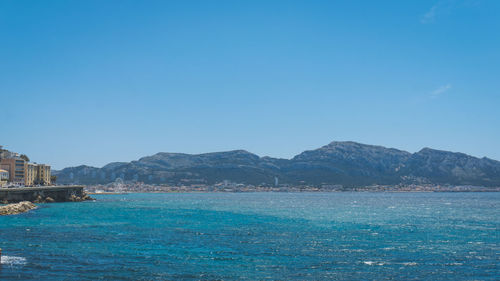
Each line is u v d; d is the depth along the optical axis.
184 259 48.28
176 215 117.56
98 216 106.31
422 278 41.03
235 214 125.44
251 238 66.06
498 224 93.50
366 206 188.88
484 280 40.50
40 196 166.62
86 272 41.31
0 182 190.00
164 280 38.97
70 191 198.50
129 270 42.44
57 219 94.19
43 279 38.44
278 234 71.69
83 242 59.41
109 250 53.22
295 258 49.69
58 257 48.12
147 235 68.31
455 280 40.44
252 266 45.19
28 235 65.88
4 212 105.12
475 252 54.56
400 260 49.09
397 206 190.62
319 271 43.31
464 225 90.50
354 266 45.72
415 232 75.75
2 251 51.22
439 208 171.62
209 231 75.44
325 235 70.50
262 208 166.50
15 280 37.94
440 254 52.97
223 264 46.00
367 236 69.50
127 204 185.25
